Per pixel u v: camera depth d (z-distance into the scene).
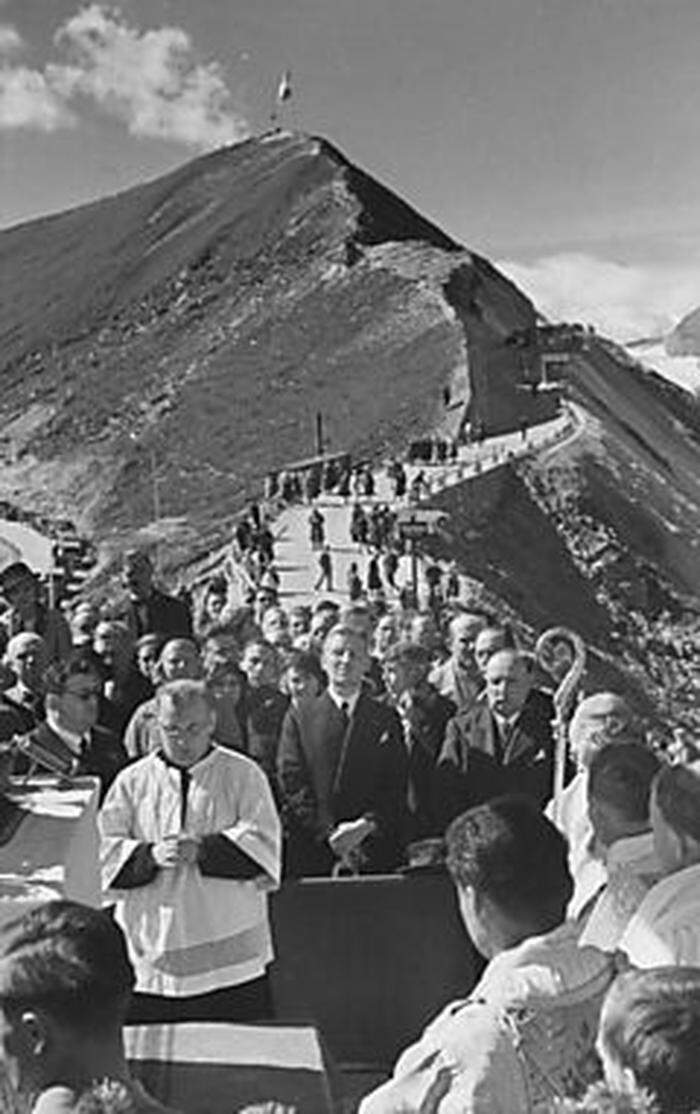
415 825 6.52
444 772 6.56
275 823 5.34
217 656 7.55
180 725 5.30
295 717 6.67
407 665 7.15
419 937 5.81
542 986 2.98
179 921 5.22
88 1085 2.51
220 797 5.30
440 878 5.84
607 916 3.55
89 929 2.71
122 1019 2.69
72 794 5.17
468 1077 2.89
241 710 7.22
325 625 9.88
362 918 5.82
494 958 3.15
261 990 5.32
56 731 6.23
